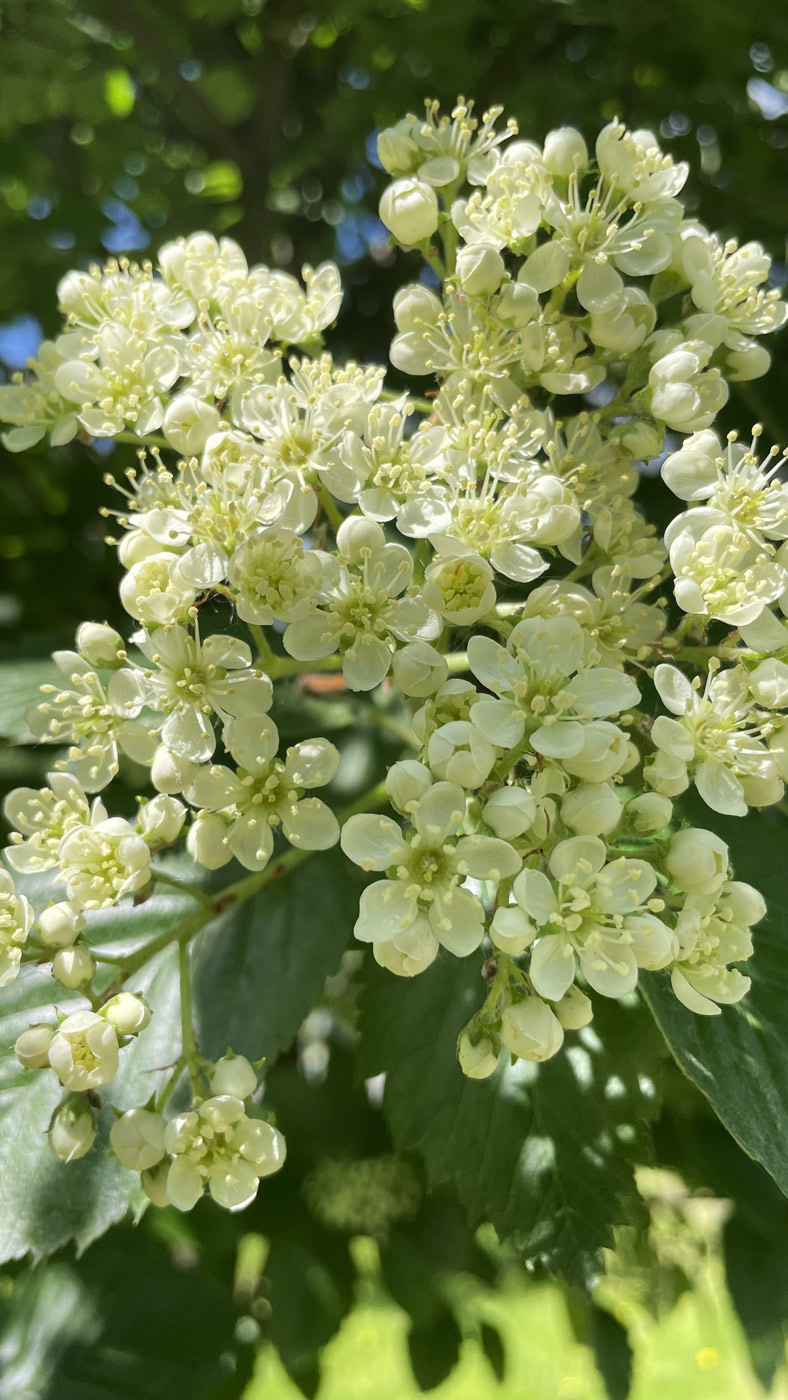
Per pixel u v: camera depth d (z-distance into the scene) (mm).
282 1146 57
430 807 56
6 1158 66
